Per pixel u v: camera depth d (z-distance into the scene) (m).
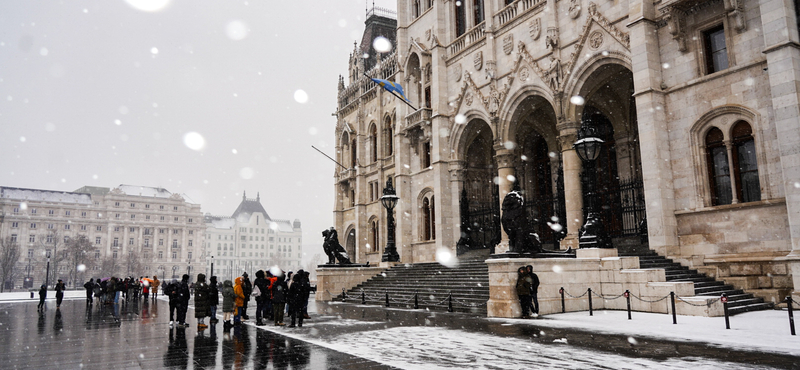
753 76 17.73
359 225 43.94
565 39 25.55
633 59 20.91
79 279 121.50
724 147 18.95
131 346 11.47
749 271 17.31
